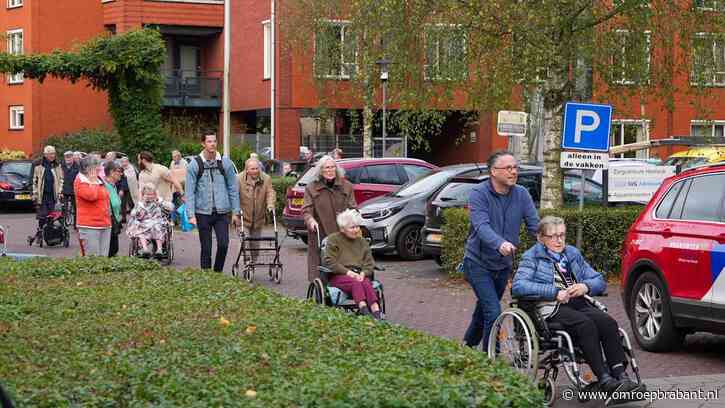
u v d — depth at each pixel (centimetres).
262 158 3869
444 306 1427
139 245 1948
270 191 1745
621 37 1795
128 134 3838
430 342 757
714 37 1762
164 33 4744
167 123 4362
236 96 4606
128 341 789
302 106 4153
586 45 1742
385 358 700
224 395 594
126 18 4638
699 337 1188
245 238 1719
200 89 4716
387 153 4231
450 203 1762
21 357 717
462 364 679
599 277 880
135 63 3728
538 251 884
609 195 1727
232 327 841
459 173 1967
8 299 1005
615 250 1639
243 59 4516
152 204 1953
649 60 1834
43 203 2294
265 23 4266
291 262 2023
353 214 1171
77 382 636
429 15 1834
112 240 1730
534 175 1864
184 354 729
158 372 661
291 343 773
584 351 827
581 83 1928
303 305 963
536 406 611
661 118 3922
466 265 951
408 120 2067
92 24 4809
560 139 1759
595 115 1373
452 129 4297
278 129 4138
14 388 607
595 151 1381
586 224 1622
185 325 856
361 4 1920
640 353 1083
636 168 1741
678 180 1100
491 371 659
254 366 690
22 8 4772
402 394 588
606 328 834
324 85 3588
